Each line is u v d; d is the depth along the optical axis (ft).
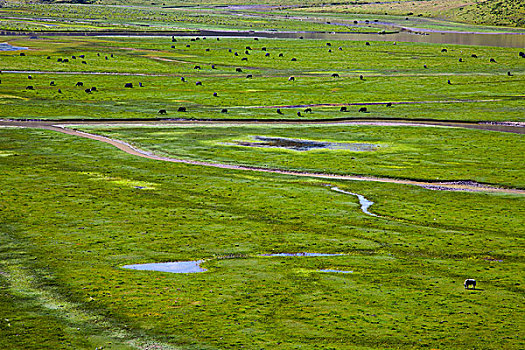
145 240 311.27
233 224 335.67
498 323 222.48
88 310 234.38
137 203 369.50
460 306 236.84
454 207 366.43
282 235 319.68
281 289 253.44
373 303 239.71
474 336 212.23
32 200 372.38
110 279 263.70
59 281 261.24
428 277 266.57
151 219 342.64
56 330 218.38
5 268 275.39
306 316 228.43
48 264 280.31
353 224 336.70
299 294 248.52
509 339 210.38
